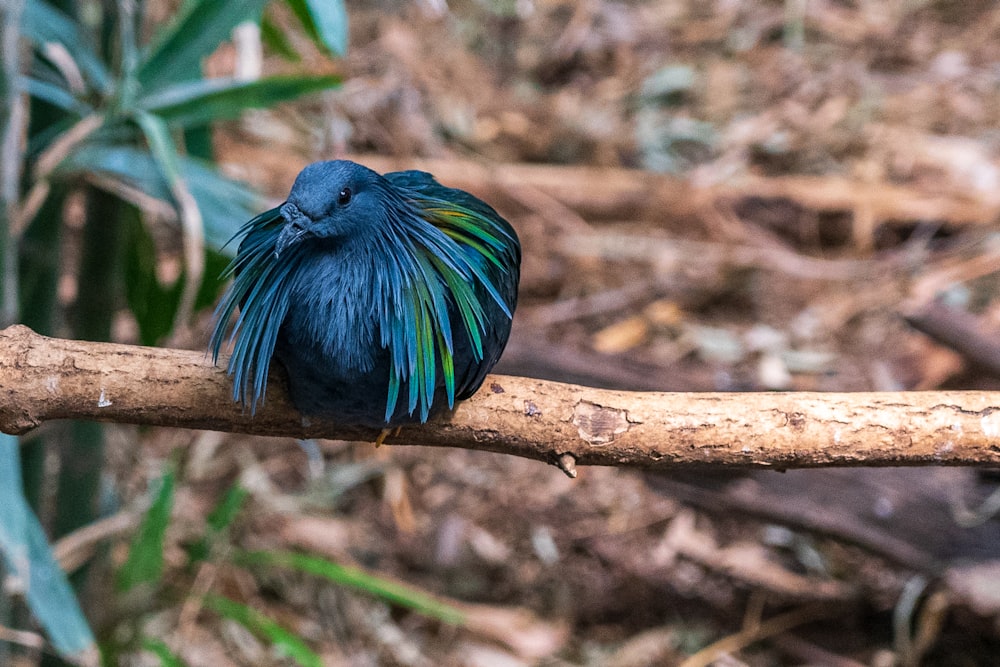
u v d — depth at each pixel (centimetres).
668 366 902
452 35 1370
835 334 1023
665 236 1148
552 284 1090
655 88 1314
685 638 823
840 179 1188
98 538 657
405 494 911
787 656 812
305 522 883
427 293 392
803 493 757
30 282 595
